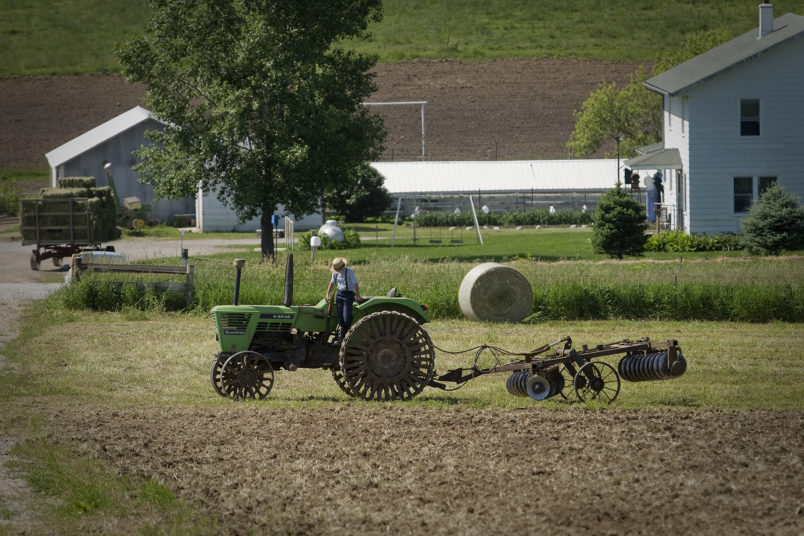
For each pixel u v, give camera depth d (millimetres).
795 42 107000
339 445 29125
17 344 50406
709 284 62781
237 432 30844
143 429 31234
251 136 104250
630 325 58344
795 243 96188
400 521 22453
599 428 31266
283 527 22234
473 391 38812
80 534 21953
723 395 37438
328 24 106125
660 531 21562
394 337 36844
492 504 23484
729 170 108688
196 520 22703
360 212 177875
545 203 182000
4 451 28609
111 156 160250
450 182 184500
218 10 104625
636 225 95688
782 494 24031
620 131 199500
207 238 140000
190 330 55750
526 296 60500
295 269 75125
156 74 104875
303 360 37500
